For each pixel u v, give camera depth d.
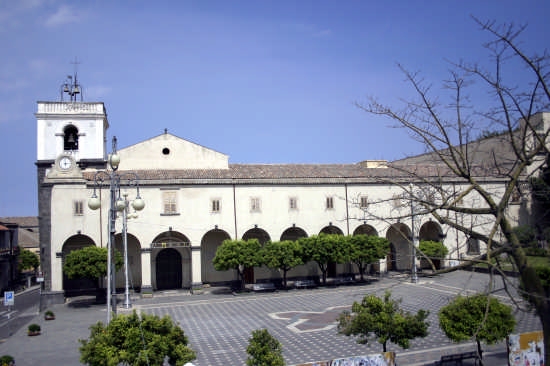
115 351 18.09
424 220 59.72
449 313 22.09
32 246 92.69
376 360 20.34
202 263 59.44
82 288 55.62
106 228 52.25
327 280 60.25
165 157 59.12
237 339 32.69
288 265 53.16
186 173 56.91
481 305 21.59
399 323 21.72
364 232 63.16
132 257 56.88
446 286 50.88
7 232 74.62
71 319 42.19
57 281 50.41
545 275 20.66
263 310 43.19
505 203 11.60
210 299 50.34
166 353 18.75
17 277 77.44
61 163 52.00
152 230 53.69
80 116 56.03
